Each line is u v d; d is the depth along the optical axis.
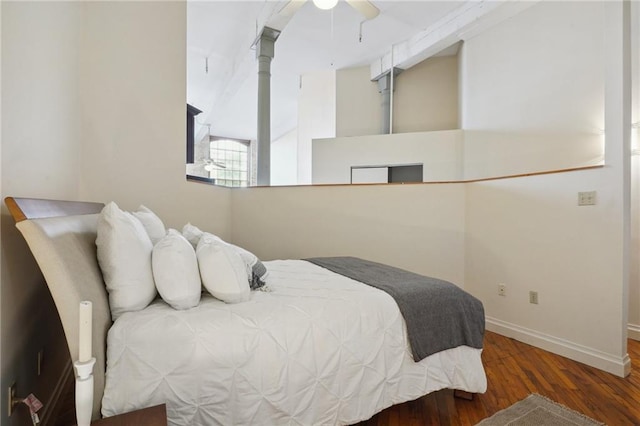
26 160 1.45
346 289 1.78
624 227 2.23
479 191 3.17
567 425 1.69
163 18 3.06
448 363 1.73
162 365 1.24
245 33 4.74
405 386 1.60
